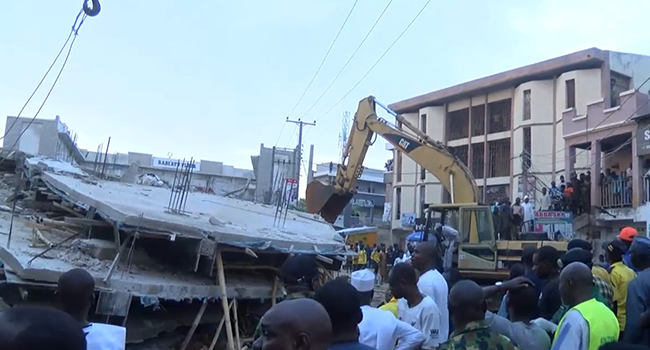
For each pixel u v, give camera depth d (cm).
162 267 645
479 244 1219
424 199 3791
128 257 599
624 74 2778
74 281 305
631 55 2792
